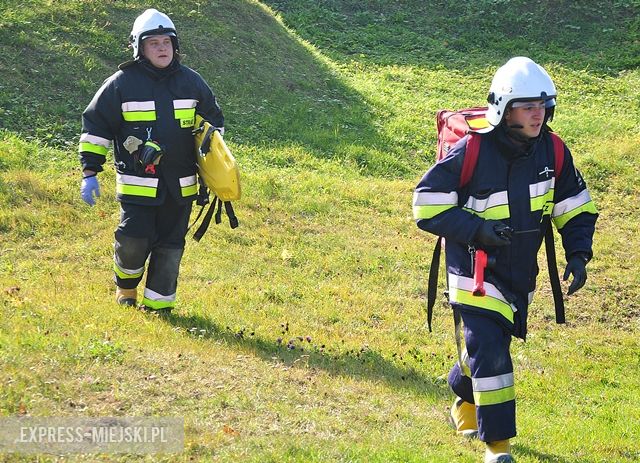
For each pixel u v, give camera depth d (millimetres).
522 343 9992
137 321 7625
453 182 5539
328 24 24672
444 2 25797
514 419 5430
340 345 8500
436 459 5441
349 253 11867
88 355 6262
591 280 12109
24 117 14641
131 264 8195
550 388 8531
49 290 8492
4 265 9727
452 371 6066
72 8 17719
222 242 11445
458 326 5816
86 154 7824
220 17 20094
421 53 23453
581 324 10961
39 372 5805
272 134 16734
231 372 6613
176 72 7914
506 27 24750
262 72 18828
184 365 6512
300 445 5352
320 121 17703
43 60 16062
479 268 5438
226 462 5000
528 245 5590
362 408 6434
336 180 14859
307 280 10750
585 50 23719
